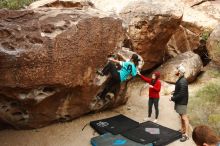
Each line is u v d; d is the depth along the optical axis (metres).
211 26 12.82
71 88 7.26
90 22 7.23
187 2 14.65
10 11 6.81
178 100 7.47
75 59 7.04
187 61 11.33
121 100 9.01
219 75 11.52
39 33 6.59
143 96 10.08
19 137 7.23
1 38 6.24
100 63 7.76
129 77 8.42
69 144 7.15
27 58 6.26
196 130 2.86
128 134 7.49
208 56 12.59
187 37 12.82
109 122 8.05
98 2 12.70
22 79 6.34
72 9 8.01
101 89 8.20
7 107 6.86
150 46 10.89
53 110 7.50
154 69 11.92
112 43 7.93
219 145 2.73
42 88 6.81
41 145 7.02
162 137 7.41
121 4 12.41
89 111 8.38
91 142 7.16
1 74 6.12
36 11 7.36
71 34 6.87
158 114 8.63
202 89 10.05
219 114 8.57
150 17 10.32
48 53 6.52
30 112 7.13
